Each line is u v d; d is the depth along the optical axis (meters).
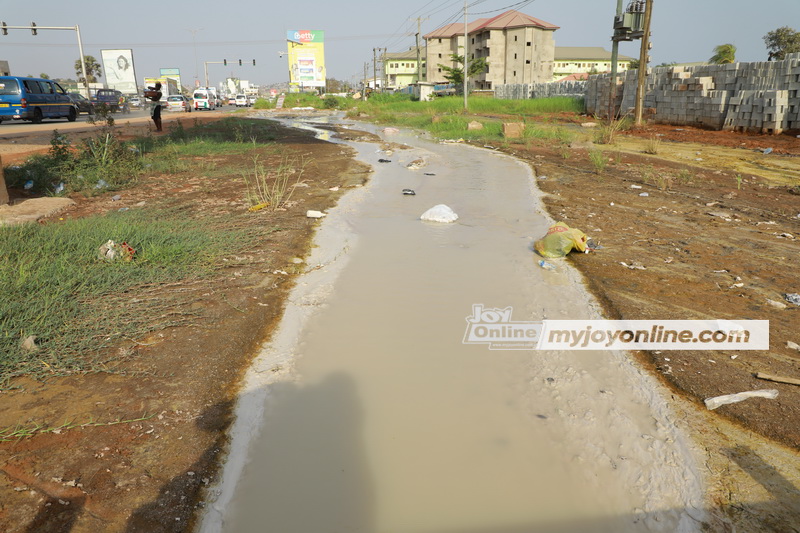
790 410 3.20
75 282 4.81
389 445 2.99
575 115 31.83
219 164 13.13
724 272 5.52
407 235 6.89
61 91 26.41
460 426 3.14
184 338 4.06
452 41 82.94
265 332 4.25
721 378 3.56
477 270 5.63
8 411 3.12
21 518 2.38
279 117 39.69
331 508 2.55
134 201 8.79
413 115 38.09
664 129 21.70
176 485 2.65
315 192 9.54
